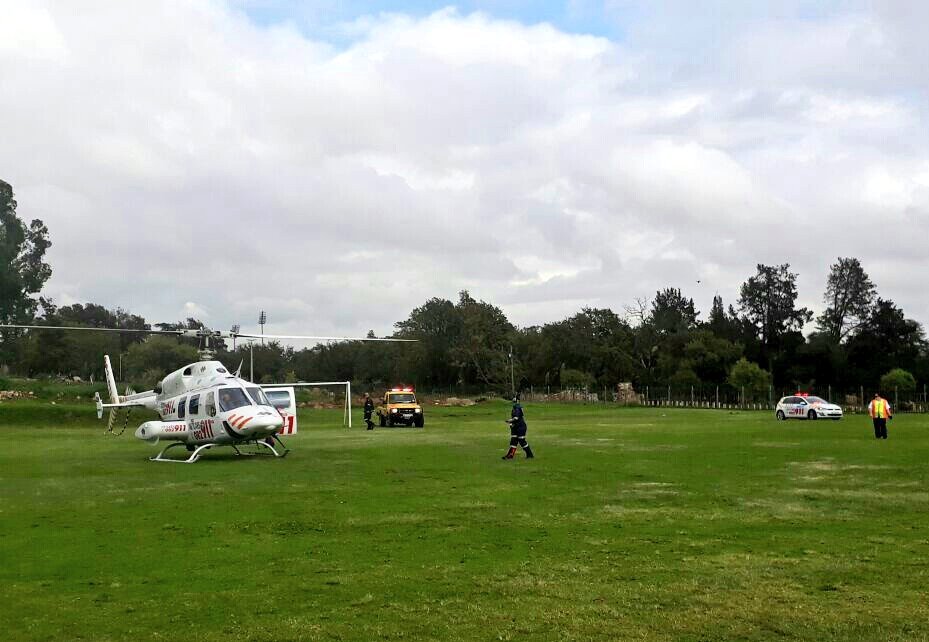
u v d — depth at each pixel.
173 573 9.44
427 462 23.22
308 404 77.31
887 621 7.38
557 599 8.20
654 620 7.47
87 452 29.72
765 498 15.12
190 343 124.31
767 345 109.75
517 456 24.91
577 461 22.91
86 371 118.19
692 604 7.98
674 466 21.16
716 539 11.20
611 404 87.19
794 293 109.88
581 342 110.06
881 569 9.34
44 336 107.44
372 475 19.81
